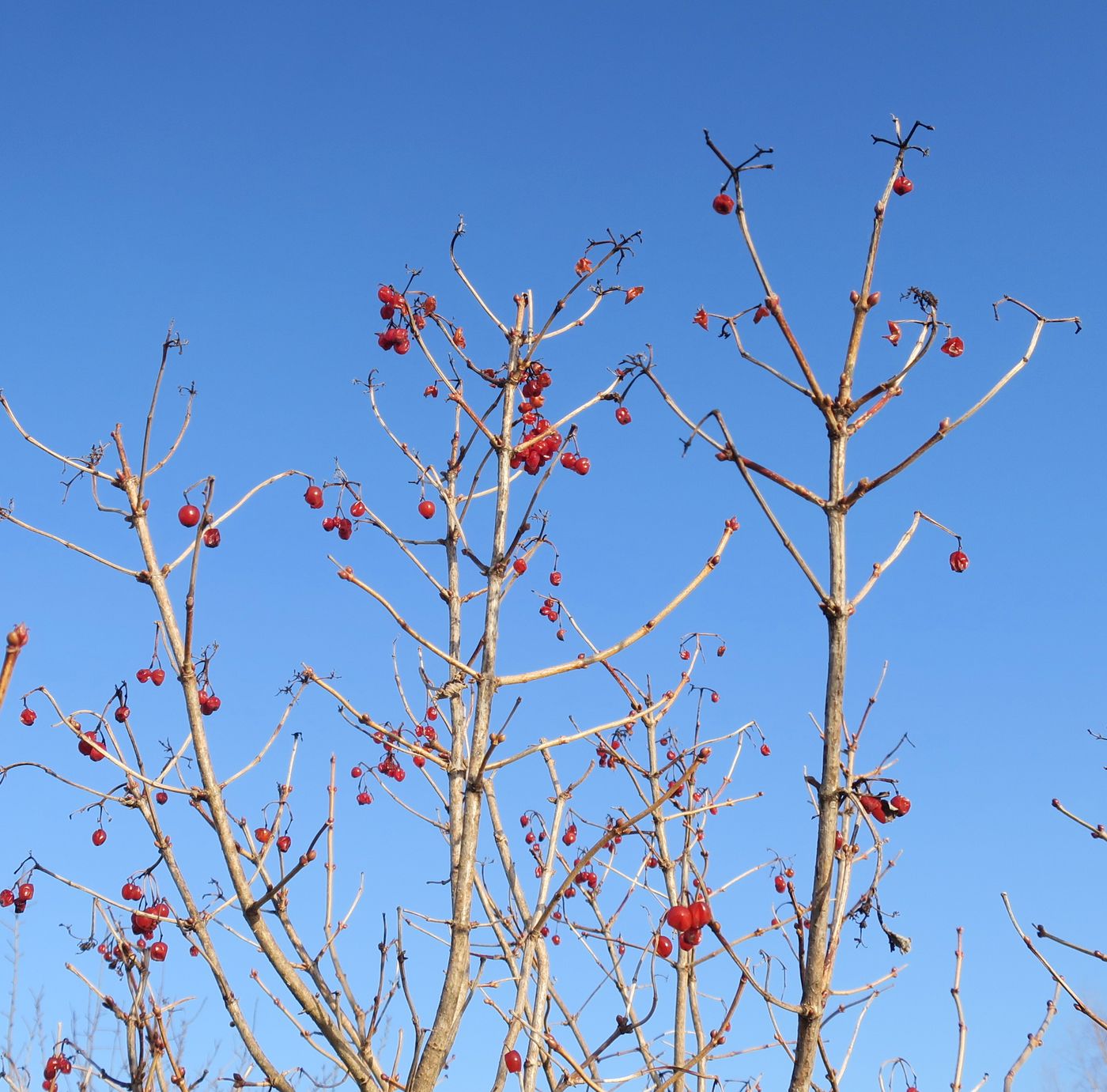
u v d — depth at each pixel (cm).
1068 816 511
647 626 504
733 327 455
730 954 378
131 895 541
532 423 577
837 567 413
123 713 550
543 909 557
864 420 436
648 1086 559
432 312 576
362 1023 482
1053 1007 498
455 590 607
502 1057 507
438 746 609
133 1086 497
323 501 603
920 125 446
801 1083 360
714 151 452
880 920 446
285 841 557
